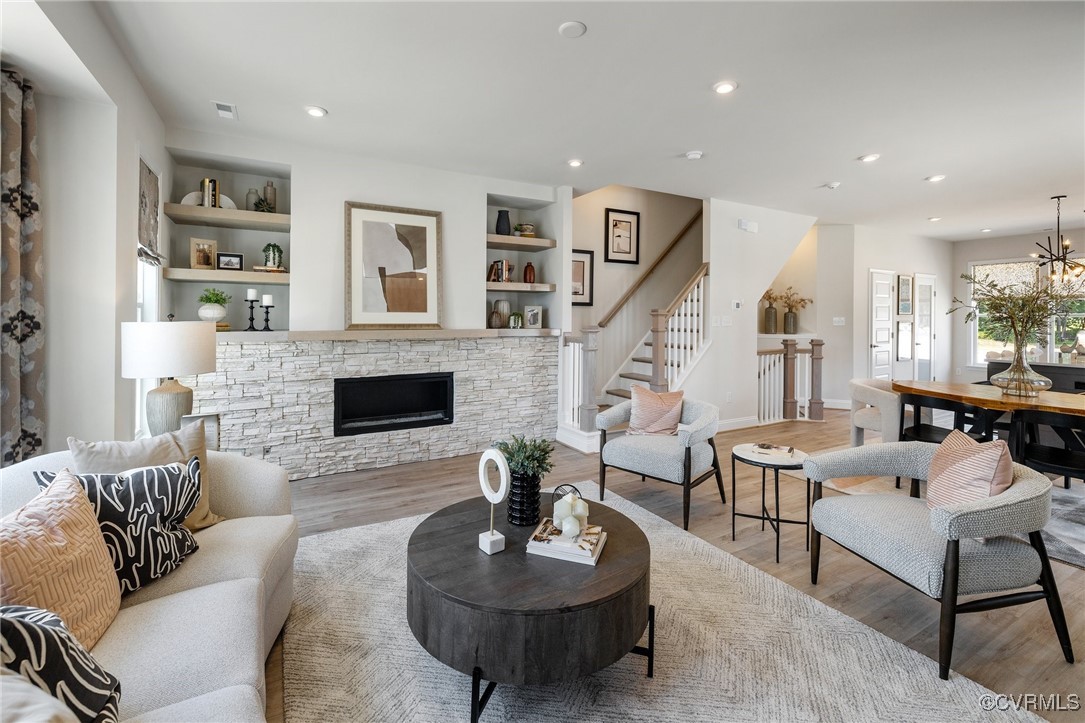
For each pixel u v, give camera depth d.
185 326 2.50
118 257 2.60
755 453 2.90
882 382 4.79
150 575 1.61
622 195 6.52
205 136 3.73
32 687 0.75
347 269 4.21
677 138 3.83
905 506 2.27
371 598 2.36
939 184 5.07
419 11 2.28
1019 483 2.00
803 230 6.53
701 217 7.12
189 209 3.66
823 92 3.06
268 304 4.04
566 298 5.30
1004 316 3.83
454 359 4.78
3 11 1.81
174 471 1.79
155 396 2.66
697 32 2.44
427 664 1.92
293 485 3.96
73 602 1.29
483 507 2.38
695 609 2.28
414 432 4.61
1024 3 2.20
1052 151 4.09
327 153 4.16
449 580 1.73
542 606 1.58
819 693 1.77
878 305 7.84
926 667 1.91
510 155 4.25
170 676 1.25
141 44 2.55
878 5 2.21
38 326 2.36
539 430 5.29
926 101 3.18
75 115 2.49
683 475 3.18
